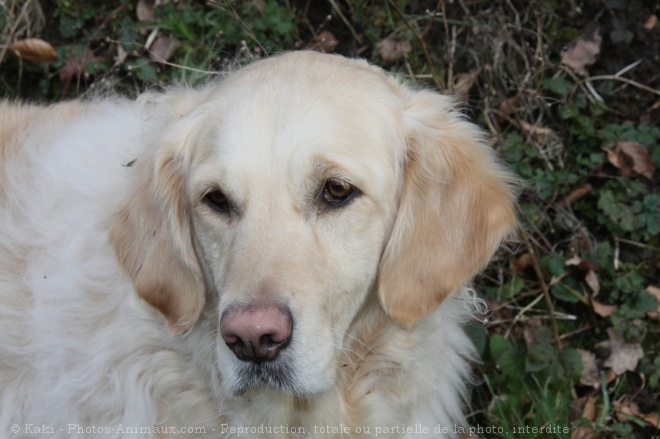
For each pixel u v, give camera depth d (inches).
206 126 34.3
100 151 37.5
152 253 35.3
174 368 35.9
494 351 42.8
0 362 36.6
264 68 34.6
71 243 36.1
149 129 37.2
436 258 34.7
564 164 46.4
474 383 42.3
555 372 42.4
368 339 35.4
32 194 37.2
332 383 33.1
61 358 35.8
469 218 34.9
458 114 36.9
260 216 32.7
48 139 38.7
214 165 33.2
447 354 37.1
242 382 32.5
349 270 33.3
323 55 35.3
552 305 44.4
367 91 34.4
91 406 35.9
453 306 37.0
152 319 35.6
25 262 36.8
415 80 45.3
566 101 46.4
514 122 46.5
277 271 31.9
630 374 43.4
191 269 35.0
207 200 33.7
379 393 36.1
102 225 36.2
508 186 36.0
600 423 41.6
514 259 45.1
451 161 35.1
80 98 43.6
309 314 32.1
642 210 44.8
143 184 35.5
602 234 45.7
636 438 42.1
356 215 33.3
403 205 34.7
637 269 44.7
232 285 31.9
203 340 35.4
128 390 35.6
